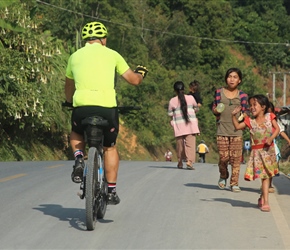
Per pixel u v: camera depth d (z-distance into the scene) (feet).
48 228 41.22
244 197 56.03
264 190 48.85
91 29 41.73
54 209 48.19
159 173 76.33
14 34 129.49
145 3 316.19
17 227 41.55
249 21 404.16
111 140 41.19
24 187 60.54
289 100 403.13
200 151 200.44
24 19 130.41
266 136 48.29
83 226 41.86
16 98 128.36
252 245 37.40
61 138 164.55
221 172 61.05
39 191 57.77
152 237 39.04
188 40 314.96
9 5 118.42
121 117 247.91
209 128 296.10
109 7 251.39
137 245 36.88
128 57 272.72
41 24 147.13
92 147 39.32
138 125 250.16
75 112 40.09
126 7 271.28
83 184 39.99
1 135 139.13
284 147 142.31
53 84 143.74
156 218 45.03
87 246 36.52
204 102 302.45
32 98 130.72
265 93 336.49
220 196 56.39
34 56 132.05
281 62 409.49
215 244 37.47
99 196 40.86
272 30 408.67
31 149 149.69
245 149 229.04
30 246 36.42
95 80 40.16
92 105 39.52
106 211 47.34
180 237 39.17
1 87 125.59
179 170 82.69
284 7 428.97
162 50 313.73
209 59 326.03
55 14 210.38
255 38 396.78
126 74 41.16
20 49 132.98
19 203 50.85
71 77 41.68
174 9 336.49
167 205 50.57
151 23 311.68
